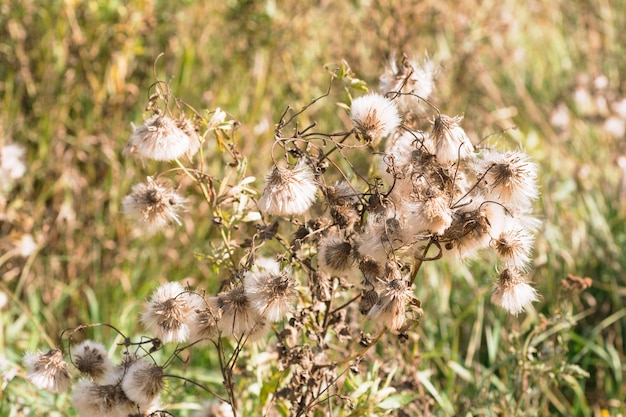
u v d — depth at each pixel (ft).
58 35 20.53
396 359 13.93
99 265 19.79
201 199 19.83
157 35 21.83
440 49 25.36
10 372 13.52
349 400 11.02
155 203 10.68
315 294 10.80
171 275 19.67
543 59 30.35
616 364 17.58
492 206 9.54
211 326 10.25
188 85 21.79
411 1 22.47
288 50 22.67
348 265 10.35
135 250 19.77
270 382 11.86
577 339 17.66
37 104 20.57
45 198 19.90
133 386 10.14
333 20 23.54
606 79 25.43
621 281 20.20
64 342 17.97
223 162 19.13
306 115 21.44
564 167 23.24
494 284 10.35
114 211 19.76
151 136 10.66
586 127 25.30
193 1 22.15
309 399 11.40
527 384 14.56
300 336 12.45
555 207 21.44
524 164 9.75
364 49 22.68
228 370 10.58
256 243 12.82
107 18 20.76
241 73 22.71
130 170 19.90
